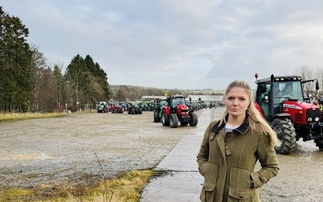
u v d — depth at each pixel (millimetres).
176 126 19141
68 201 4730
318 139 9836
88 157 9086
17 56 41000
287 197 5145
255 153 2320
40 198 5031
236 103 2301
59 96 56000
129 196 4996
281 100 10336
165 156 8984
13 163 8281
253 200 2264
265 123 2344
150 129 18531
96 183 6008
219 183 2289
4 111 41031
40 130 18750
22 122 26703
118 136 14859
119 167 7551
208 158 2512
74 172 7074
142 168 7387
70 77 62969
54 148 11078
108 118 32812
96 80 80062
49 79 52719
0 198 5051
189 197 4949
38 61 50750
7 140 13672
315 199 5039
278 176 6625
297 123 9586
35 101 50781
